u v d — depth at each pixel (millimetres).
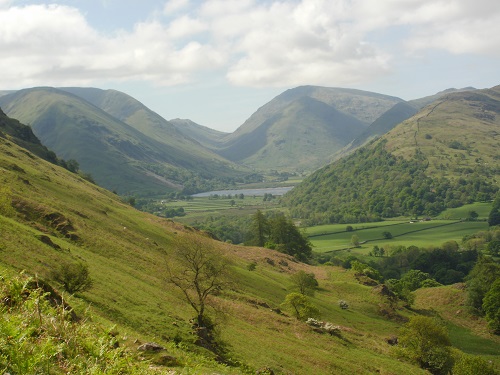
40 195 76188
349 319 86000
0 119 165625
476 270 118688
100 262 55656
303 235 174375
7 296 12336
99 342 12062
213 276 44375
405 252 181500
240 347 43344
